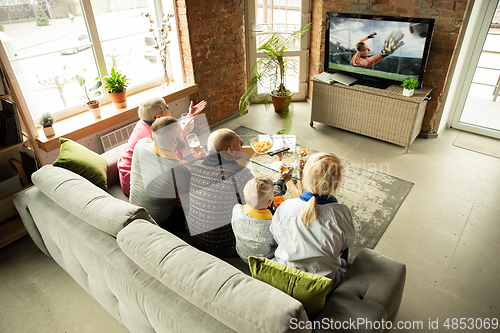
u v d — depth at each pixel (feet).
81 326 5.97
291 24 13.35
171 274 3.95
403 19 9.78
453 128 12.28
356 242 7.44
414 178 9.57
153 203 5.40
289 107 13.44
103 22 9.79
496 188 9.05
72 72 9.41
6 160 8.19
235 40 12.37
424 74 10.66
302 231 4.34
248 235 4.78
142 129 6.77
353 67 11.59
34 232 6.80
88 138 9.57
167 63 12.01
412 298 6.18
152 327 4.63
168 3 10.78
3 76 6.84
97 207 5.11
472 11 9.59
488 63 10.85
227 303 3.50
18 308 6.33
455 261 6.92
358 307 4.01
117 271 4.58
